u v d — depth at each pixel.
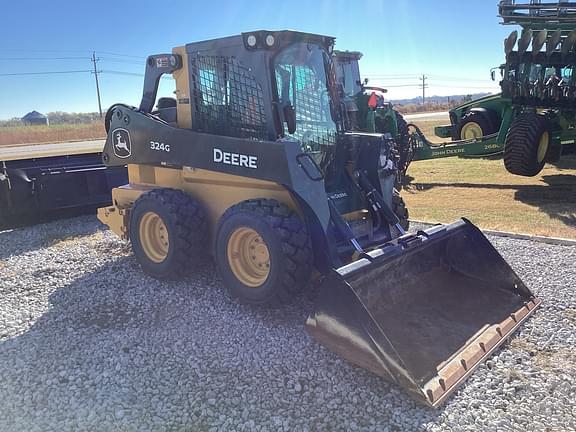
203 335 3.91
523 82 10.00
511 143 9.36
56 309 4.48
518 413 2.95
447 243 4.46
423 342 3.54
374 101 8.35
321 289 3.34
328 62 4.82
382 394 3.12
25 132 41.31
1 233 7.14
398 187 6.98
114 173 8.05
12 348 3.79
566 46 9.30
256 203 4.13
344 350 3.28
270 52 4.20
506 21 10.70
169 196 4.84
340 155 4.87
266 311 4.26
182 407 3.04
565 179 10.33
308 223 4.04
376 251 3.74
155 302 4.55
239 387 3.22
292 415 2.95
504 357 3.51
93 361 3.58
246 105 4.40
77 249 6.24
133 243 5.16
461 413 2.94
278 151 3.97
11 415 3.02
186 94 4.86
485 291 4.27
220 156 4.41
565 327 3.91
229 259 4.29
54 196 7.56
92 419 2.95
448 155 10.78
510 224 6.94
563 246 5.89
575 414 2.93
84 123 56.75
